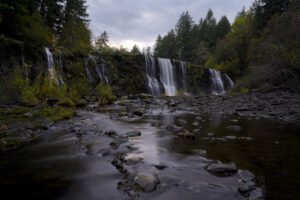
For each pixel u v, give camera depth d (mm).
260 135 3158
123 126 3889
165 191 1227
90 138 2844
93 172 1573
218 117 5578
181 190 1240
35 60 15109
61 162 1830
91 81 18359
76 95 8203
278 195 1192
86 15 37188
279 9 26375
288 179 1439
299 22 11508
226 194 1196
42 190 1285
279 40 12492
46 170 1640
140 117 5371
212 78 30859
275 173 1560
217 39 52188
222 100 10586
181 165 1713
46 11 25500
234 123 4469
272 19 22734
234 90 16969
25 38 15148
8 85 6570
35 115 4430
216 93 29625
